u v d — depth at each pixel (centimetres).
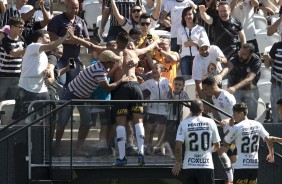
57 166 3206
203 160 3095
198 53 3584
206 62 3531
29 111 3256
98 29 4056
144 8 3991
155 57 3547
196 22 3759
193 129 3089
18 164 3262
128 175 3200
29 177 3219
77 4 3628
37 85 3366
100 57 3225
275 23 3925
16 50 3469
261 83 3659
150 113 3212
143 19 3578
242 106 3180
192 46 3675
